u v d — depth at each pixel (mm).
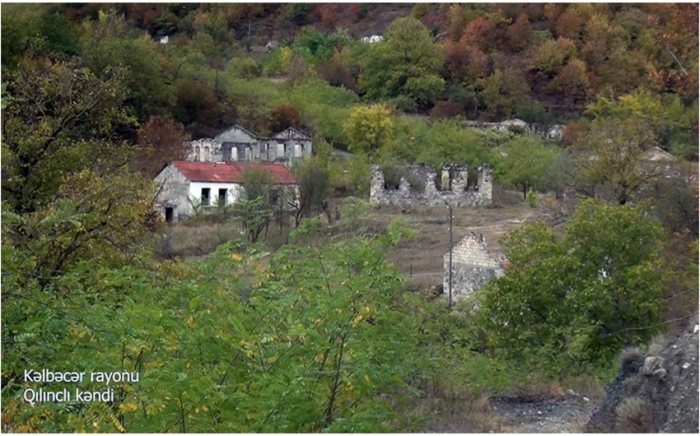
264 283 12703
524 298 18266
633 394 12445
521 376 16594
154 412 10016
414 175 55125
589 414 14289
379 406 11812
